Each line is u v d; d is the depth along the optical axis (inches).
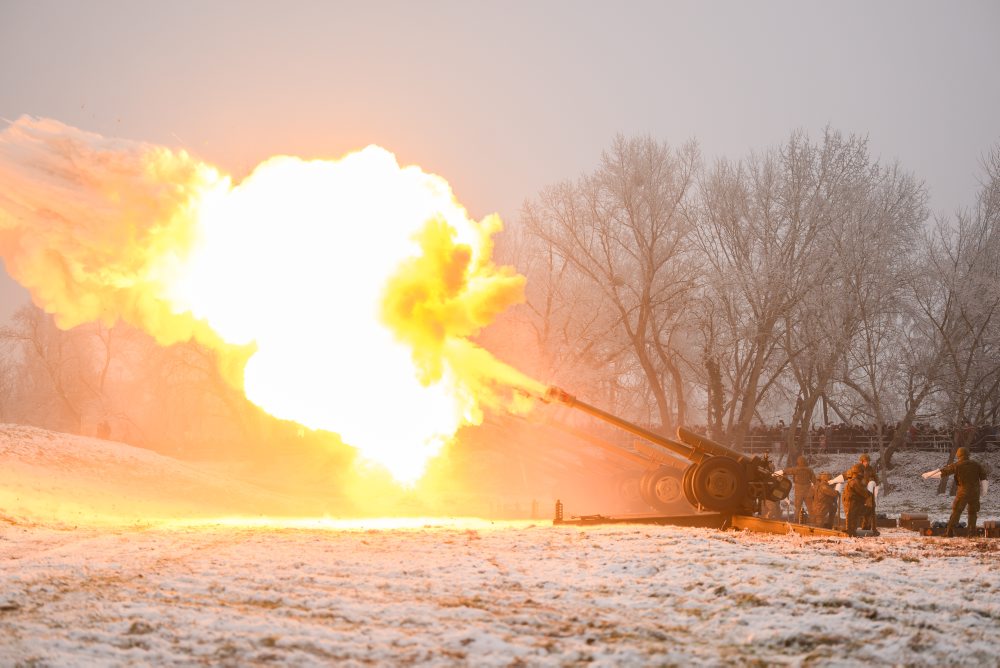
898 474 2070.6
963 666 340.2
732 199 2159.2
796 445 2186.3
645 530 805.2
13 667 309.3
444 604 439.5
